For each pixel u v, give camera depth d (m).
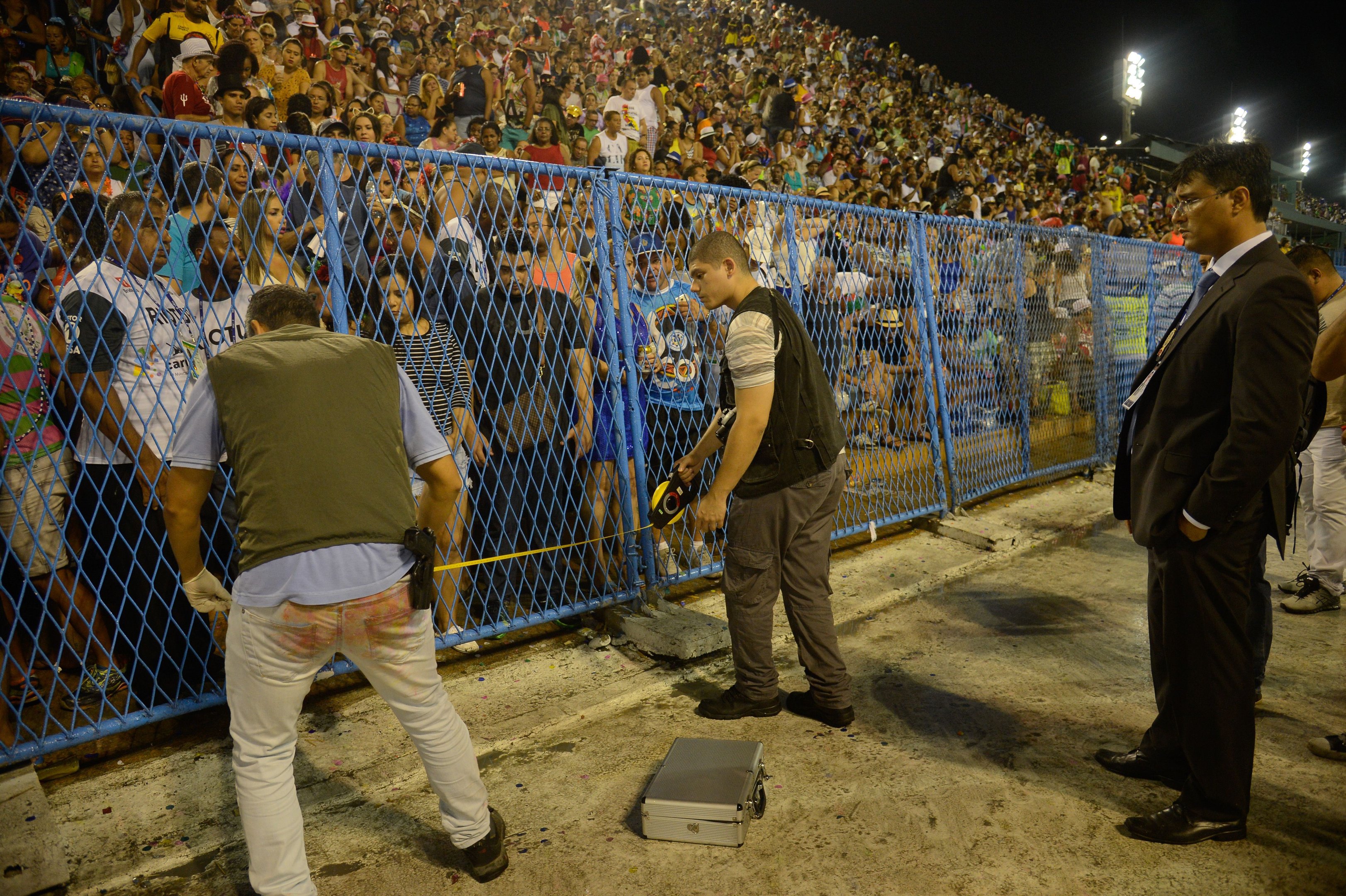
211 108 5.68
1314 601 4.08
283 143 2.89
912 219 5.35
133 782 2.73
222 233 2.96
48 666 2.78
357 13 9.45
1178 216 2.39
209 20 7.04
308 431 1.95
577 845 2.42
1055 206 16.55
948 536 5.43
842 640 3.88
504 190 3.67
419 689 2.12
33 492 3.06
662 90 10.76
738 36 18.61
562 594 3.94
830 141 14.23
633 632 3.75
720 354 4.37
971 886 2.20
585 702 3.27
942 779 2.71
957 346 5.82
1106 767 2.76
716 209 4.25
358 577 1.96
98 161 3.39
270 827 2.02
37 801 2.48
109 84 6.84
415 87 9.02
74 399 3.07
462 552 3.68
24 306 2.86
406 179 3.37
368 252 3.32
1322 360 2.75
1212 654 2.29
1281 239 19.42
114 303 2.67
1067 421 6.92
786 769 2.79
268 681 1.97
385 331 3.37
